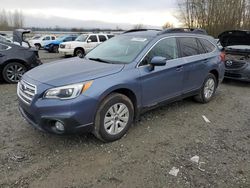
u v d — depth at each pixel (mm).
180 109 5898
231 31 9055
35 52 8805
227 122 5266
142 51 4680
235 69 8344
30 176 3350
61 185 3203
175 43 5363
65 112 3658
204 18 33906
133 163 3682
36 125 3896
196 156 3896
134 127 4824
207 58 6055
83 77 3875
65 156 3809
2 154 3816
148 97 4691
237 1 32406
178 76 5238
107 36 19922
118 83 4086
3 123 4875
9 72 8258
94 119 3920
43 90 3744
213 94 6598
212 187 3221
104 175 3408
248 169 3607
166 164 3672
